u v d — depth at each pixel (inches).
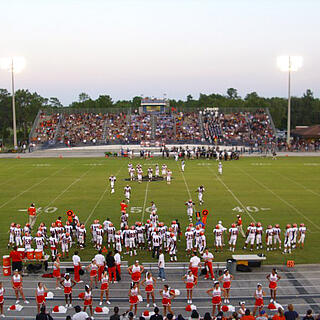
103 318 491.2
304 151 2436.0
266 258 678.5
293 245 728.3
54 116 2950.3
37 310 505.0
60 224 708.7
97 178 1487.5
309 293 553.6
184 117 2947.8
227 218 917.8
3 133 3782.0
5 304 530.9
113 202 1083.3
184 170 1676.9
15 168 1768.0
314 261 661.3
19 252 622.8
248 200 1100.5
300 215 940.6
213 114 2967.5
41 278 612.1
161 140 2669.8
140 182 1392.7
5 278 612.1
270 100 5418.3
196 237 701.3
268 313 500.1
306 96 4301.2
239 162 1937.7
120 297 549.6
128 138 2701.8
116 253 601.6
